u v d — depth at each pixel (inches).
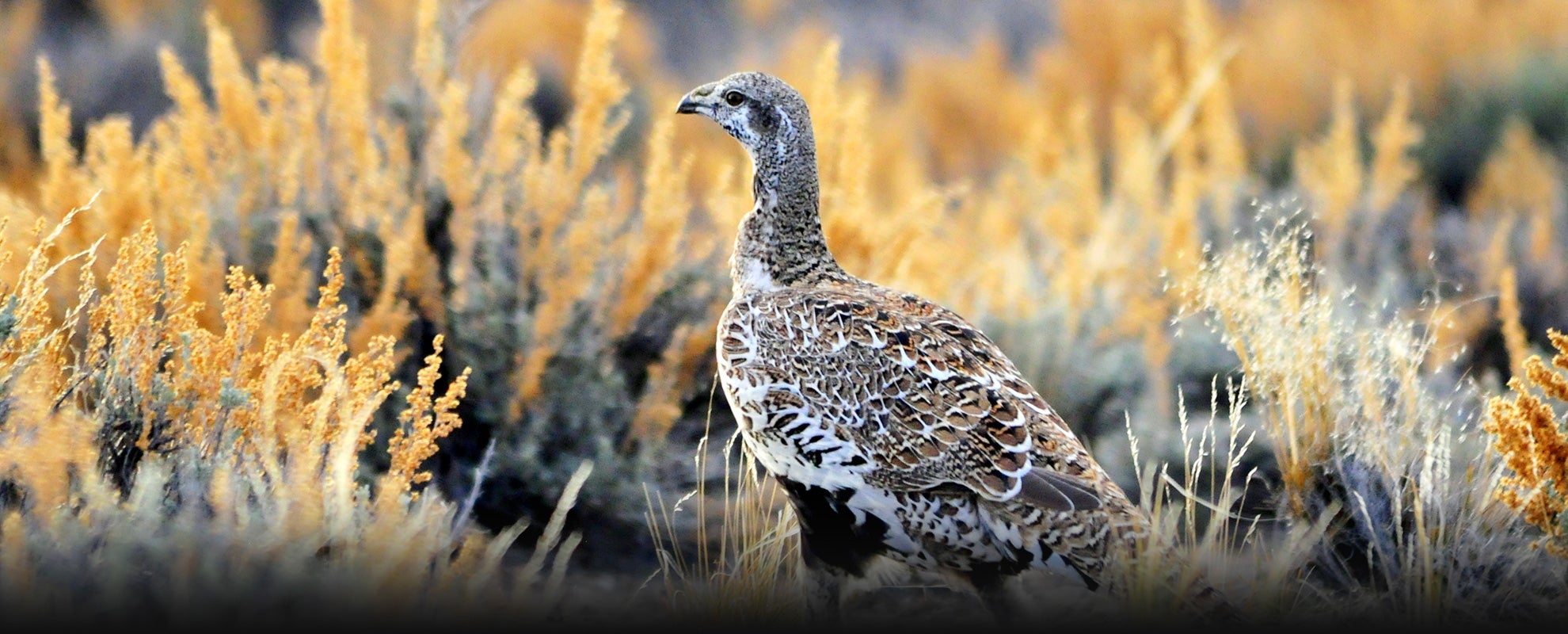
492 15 915.4
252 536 314.3
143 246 358.9
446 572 325.4
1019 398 344.2
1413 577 366.3
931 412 336.8
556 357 428.1
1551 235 660.1
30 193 631.8
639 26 1018.1
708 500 435.8
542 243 440.8
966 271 581.3
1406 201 679.7
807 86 715.4
